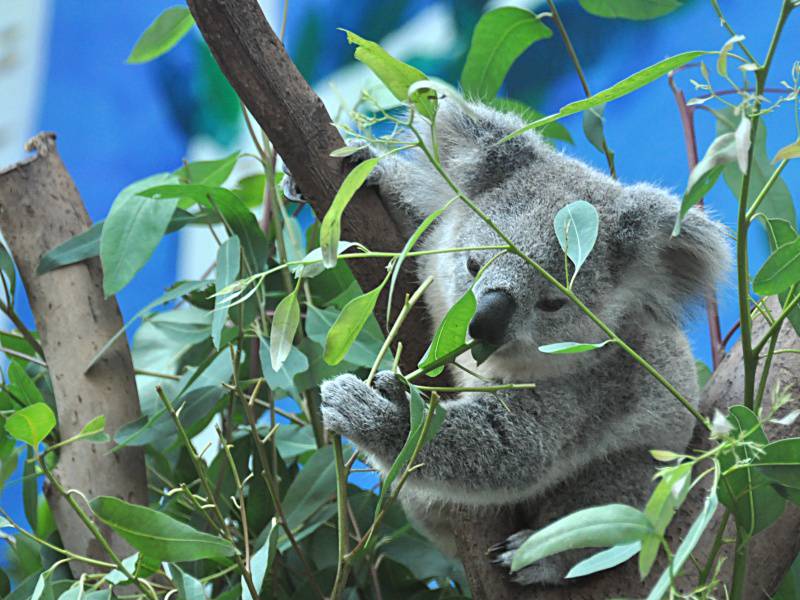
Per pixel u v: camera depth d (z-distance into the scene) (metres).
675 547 3.93
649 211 4.60
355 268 4.26
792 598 4.31
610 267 4.61
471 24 8.63
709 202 7.85
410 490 4.80
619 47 8.37
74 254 4.88
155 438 4.59
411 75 2.76
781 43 7.75
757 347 3.15
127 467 4.75
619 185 4.88
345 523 3.40
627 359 4.85
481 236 4.52
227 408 5.14
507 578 4.40
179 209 5.01
